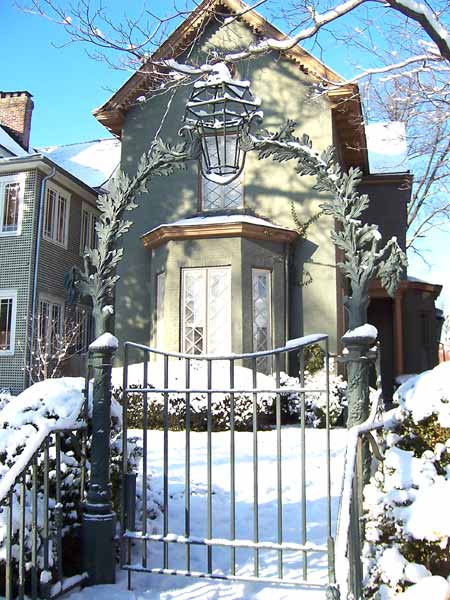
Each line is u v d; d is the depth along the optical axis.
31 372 14.75
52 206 17.03
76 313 17.55
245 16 13.69
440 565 3.42
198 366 11.42
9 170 16.38
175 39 13.62
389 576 3.34
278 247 13.17
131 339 14.10
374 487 3.66
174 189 14.25
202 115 4.48
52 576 3.83
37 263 15.86
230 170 4.47
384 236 17.39
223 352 12.54
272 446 8.58
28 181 16.27
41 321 16.02
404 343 17.12
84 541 4.12
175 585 4.05
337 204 4.09
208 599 3.79
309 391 3.86
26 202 16.19
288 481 6.66
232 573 3.87
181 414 10.38
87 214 19.05
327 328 13.05
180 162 4.52
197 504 5.80
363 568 3.49
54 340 15.84
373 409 3.86
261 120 4.40
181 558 4.54
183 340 12.75
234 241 12.68
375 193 17.80
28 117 21.94
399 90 12.35
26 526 3.85
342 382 12.04
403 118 11.72
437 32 5.88
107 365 4.31
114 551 4.16
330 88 10.91
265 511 5.69
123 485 4.24
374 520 3.59
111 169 21.31
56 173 16.73
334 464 7.33
